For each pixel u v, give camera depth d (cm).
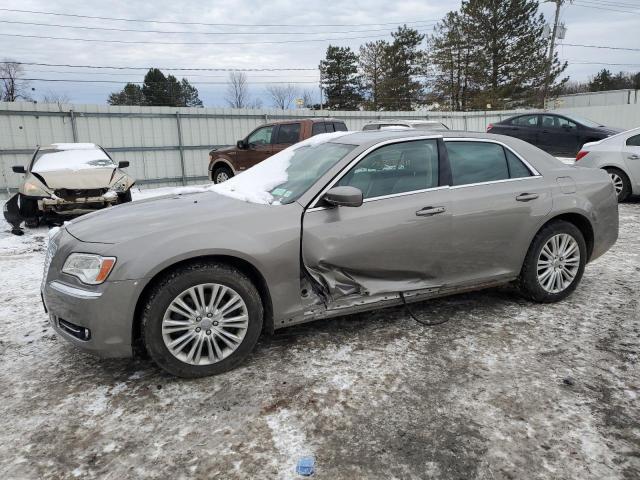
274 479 220
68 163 906
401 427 256
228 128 1634
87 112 1372
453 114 2311
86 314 284
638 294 448
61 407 280
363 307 351
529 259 408
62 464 233
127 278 283
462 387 293
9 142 1269
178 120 1529
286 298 324
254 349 346
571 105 4162
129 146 1459
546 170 420
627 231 712
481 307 420
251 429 256
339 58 4972
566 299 436
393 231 345
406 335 366
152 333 290
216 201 358
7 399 289
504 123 1636
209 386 299
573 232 421
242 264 318
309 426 258
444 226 363
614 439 244
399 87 4678
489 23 3959
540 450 237
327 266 334
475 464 228
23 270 577
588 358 327
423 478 220
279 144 1180
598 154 940
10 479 223
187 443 246
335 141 396
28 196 796
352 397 284
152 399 286
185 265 300
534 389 290
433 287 372
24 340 372
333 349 344
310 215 329
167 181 1548
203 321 302
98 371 321
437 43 4269
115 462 234
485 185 387
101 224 321
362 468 226
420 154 373
